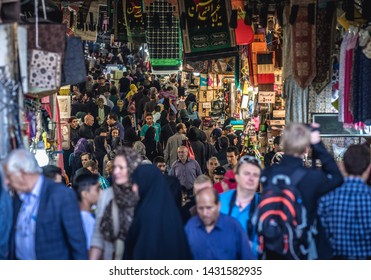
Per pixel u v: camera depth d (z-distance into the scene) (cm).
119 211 785
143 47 3800
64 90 1812
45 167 939
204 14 1612
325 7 1333
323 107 1461
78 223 756
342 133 1440
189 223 796
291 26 1353
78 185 828
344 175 791
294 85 1471
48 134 1442
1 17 871
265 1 1461
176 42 1812
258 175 838
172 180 962
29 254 759
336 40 1362
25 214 758
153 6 1792
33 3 1054
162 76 3753
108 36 3306
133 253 736
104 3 2041
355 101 1177
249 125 2339
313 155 802
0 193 762
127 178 780
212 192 768
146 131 2045
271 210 741
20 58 844
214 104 3150
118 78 3684
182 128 1856
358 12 1247
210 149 1917
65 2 1761
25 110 980
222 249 779
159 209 732
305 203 759
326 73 1346
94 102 2592
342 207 773
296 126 768
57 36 906
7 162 739
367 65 1159
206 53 1617
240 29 1605
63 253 758
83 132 2028
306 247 757
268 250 771
